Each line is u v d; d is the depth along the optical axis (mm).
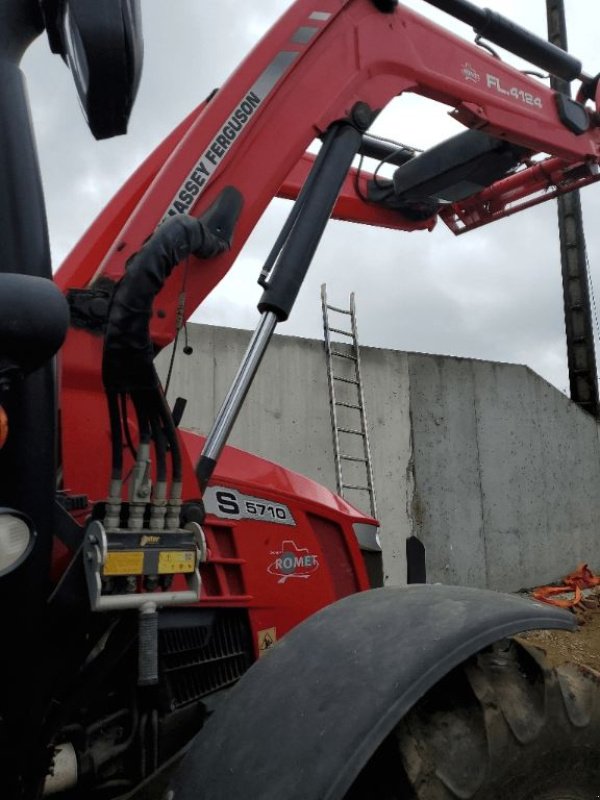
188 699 1941
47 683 1376
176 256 1586
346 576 2441
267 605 2131
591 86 3703
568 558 9273
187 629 1926
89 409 1734
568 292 11828
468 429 8367
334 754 1040
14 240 1216
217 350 6395
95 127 1244
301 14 2428
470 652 1173
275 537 2207
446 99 3002
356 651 1204
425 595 1366
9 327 991
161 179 2070
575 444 9664
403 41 2746
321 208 2279
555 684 1291
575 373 11578
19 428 1221
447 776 1102
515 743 1181
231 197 2145
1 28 1280
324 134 2445
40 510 1260
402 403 7766
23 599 1271
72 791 1691
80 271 2199
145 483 1426
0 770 1381
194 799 1087
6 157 1239
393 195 3586
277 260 2146
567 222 11961
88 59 1104
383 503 7422
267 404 6676
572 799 1285
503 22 3107
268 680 1219
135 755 1758
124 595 1333
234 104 2230
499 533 8500
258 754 1092
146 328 1475
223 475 2158
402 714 1082
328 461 6992
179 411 2082
